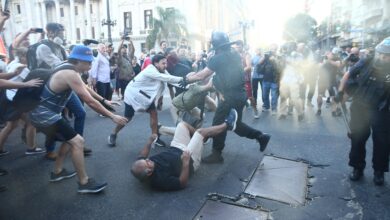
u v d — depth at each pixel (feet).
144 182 11.86
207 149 16.48
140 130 20.54
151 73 15.42
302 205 10.55
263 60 25.85
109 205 10.78
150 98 15.76
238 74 13.70
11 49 18.10
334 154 15.33
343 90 12.30
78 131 14.79
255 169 13.55
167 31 116.88
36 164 14.64
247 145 16.90
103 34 161.99
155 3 148.97
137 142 17.88
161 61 15.80
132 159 15.16
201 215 10.00
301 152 15.70
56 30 15.88
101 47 26.08
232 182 12.37
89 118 24.86
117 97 35.81
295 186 11.90
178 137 12.89
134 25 154.81
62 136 11.10
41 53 14.82
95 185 11.54
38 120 10.77
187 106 14.66
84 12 180.75
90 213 10.28
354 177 12.31
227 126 13.26
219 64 13.42
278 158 14.87
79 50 10.80
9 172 13.70
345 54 28.78
